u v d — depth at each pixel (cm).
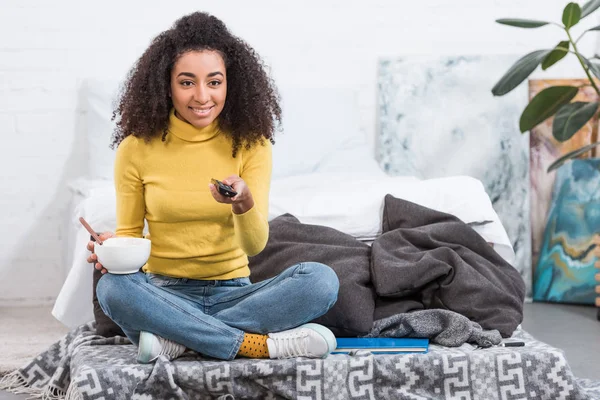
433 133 432
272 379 232
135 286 230
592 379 278
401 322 255
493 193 427
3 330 354
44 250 421
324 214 302
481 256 284
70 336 273
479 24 441
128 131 240
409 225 292
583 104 363
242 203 222
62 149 418
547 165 428
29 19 412
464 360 237
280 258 275
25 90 414
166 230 241
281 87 422
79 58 416
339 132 420
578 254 405
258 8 429
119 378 225
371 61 437
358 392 234
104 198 302
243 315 237
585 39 442
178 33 234
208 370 229
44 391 257
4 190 416
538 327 358
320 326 238
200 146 240
